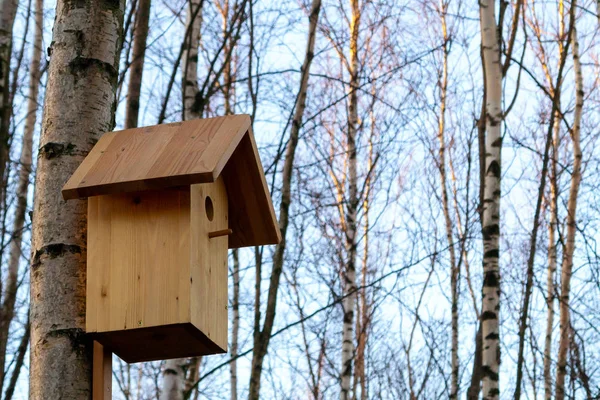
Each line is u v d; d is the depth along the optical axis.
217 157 5.08
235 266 17.58
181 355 5.50
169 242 5.14
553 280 16.78
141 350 5.32
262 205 6.31
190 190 5.23
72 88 5.36
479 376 11.34
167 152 5.17
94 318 4.98
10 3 10.78
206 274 5.43
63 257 5.04
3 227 10.98
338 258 18.17
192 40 11.91
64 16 5.53
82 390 4.86
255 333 10.24
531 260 12.23
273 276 10.45
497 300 11.24
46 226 5.10
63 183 5.16
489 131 11.82
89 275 5.06
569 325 15.02
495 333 11.11
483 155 12.23
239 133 5.38
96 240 5.12
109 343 5.08
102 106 5.40
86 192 4.95
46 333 4.91
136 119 10.07
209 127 5.43
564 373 14.57
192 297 5.08
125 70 10.14
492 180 11.62
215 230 5.71
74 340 4.92
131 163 5.09
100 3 5.55
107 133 5.37
